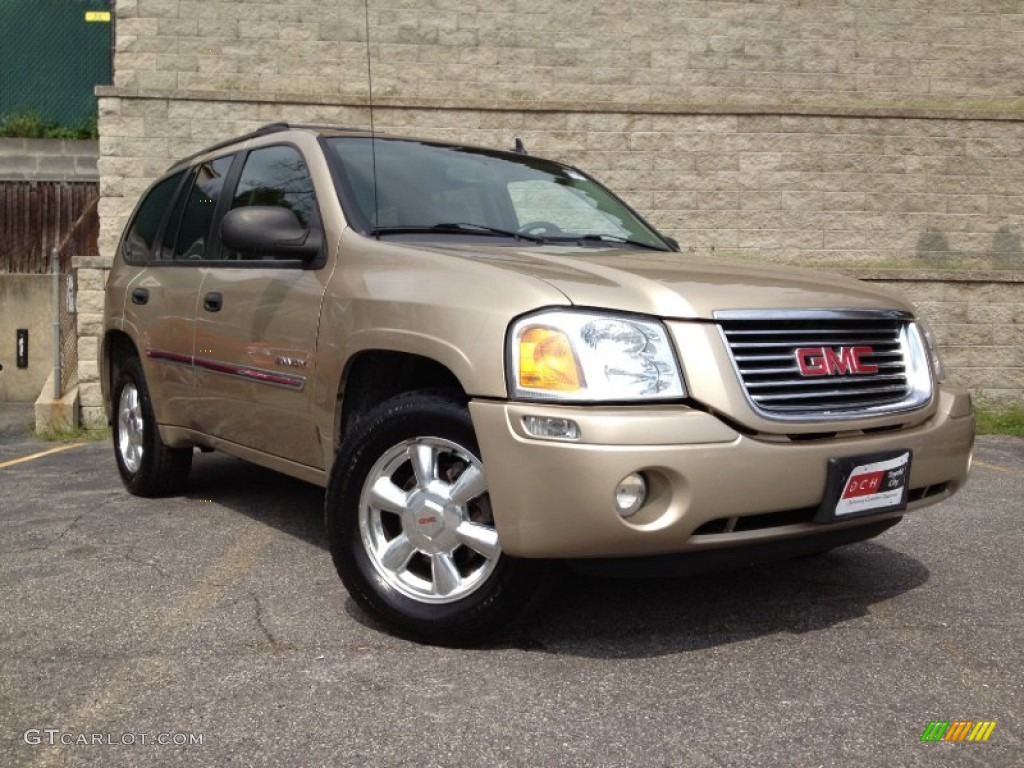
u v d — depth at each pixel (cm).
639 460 292
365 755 256
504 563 316
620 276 329
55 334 901
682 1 1186
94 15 1596
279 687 298
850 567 433
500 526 306
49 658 321
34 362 1192
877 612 372
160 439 545
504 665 317
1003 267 1112
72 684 300
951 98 1221
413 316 339
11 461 723
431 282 343
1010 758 258
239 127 1036
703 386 305
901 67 1215
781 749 262
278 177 454
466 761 254
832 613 371
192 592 389
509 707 285
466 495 324
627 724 275
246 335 438
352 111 1051
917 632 351
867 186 1110
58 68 1595
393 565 342
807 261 1109
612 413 296
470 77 1166
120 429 589
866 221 1112
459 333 321
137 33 1118
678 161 1087
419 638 336
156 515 522
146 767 250
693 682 305
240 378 443
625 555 301
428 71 1159
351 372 378
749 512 307
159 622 354
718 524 310
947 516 534
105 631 345
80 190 1330
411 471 357
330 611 368
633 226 483
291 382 405
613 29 1180
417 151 458
